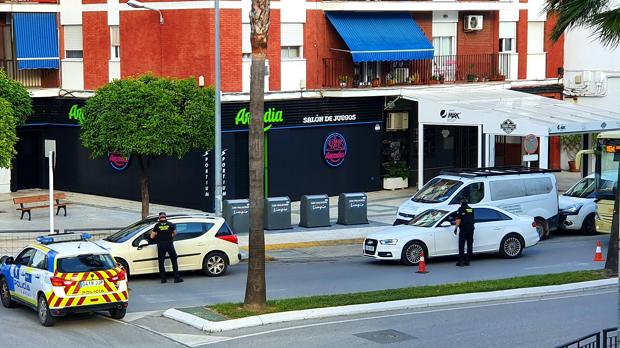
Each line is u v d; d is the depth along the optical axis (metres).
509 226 31.25
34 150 45.94
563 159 53.22
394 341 20.19
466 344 19.94
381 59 42.84
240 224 35.81
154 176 41.44
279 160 41.69
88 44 43.66
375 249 30.05
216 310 22.66
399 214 34.31
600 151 35.09
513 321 22.03
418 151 44.16
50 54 44.28
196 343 20.20
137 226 28.75
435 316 22.62
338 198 41.47
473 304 24.11
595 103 51.81
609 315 22.61
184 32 40.12
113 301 22.20
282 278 27.84
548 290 25.39
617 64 51.09
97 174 43.84
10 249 31.53
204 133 33.38
